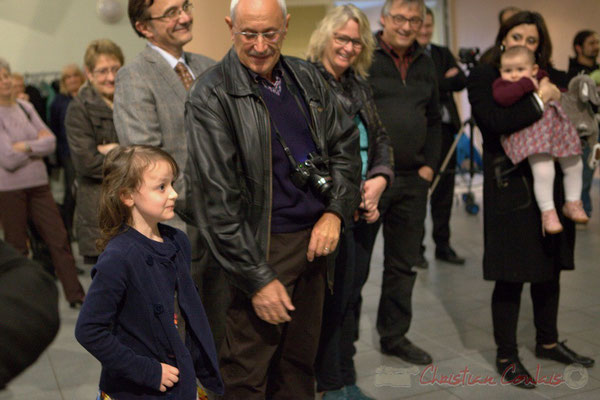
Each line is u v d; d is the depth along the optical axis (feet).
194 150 6.10
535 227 8.47
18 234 13.03
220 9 8.50
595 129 9.14
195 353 5.70
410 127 9.21
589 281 12.91
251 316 6.33
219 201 5.97
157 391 5.18
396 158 9.23
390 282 9.66
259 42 5.98
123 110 7.11
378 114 8.97
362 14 8.13
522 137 8.17
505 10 14.61
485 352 9.83
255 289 5.87
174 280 5.49
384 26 9.44
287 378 6.95
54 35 22.13
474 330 10.77
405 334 10.69
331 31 7.94
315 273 6.68
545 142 8.01
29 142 12.84
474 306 11.98
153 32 7.30
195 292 5.72
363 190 8.02
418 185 9.49
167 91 7.23
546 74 8.75
